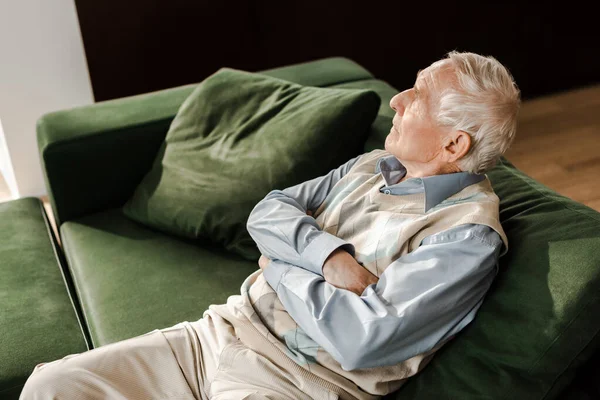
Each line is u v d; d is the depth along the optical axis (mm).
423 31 3264
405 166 1362
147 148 2064
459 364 1219
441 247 1194
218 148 1879
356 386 1261
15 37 2486
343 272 1280
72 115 2074
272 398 1263
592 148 3094
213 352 1400
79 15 2691
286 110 1868
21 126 2646
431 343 1197
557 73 3586
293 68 2367
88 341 1666
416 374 1276
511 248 1283
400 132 1312
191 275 1759
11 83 2555
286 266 1356
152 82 2982
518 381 1163
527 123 3346
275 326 1339
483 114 1204
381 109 1978
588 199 2723
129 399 1343
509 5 3307
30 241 1957
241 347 1363
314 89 1919
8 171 2863
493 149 1239
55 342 1556
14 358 1498
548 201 1368
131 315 1632
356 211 1400
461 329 1232
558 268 1172
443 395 1216
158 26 2863
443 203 1280
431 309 1161
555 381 1153
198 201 1821
